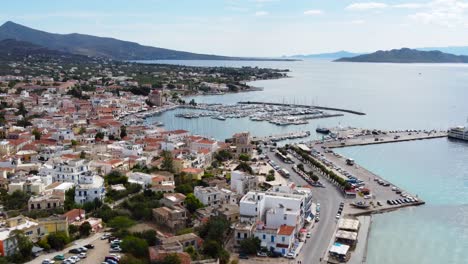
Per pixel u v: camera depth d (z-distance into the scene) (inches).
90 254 7854.3
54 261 7529.5
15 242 7637.8
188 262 7135.8
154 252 7436.0
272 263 7869.1
